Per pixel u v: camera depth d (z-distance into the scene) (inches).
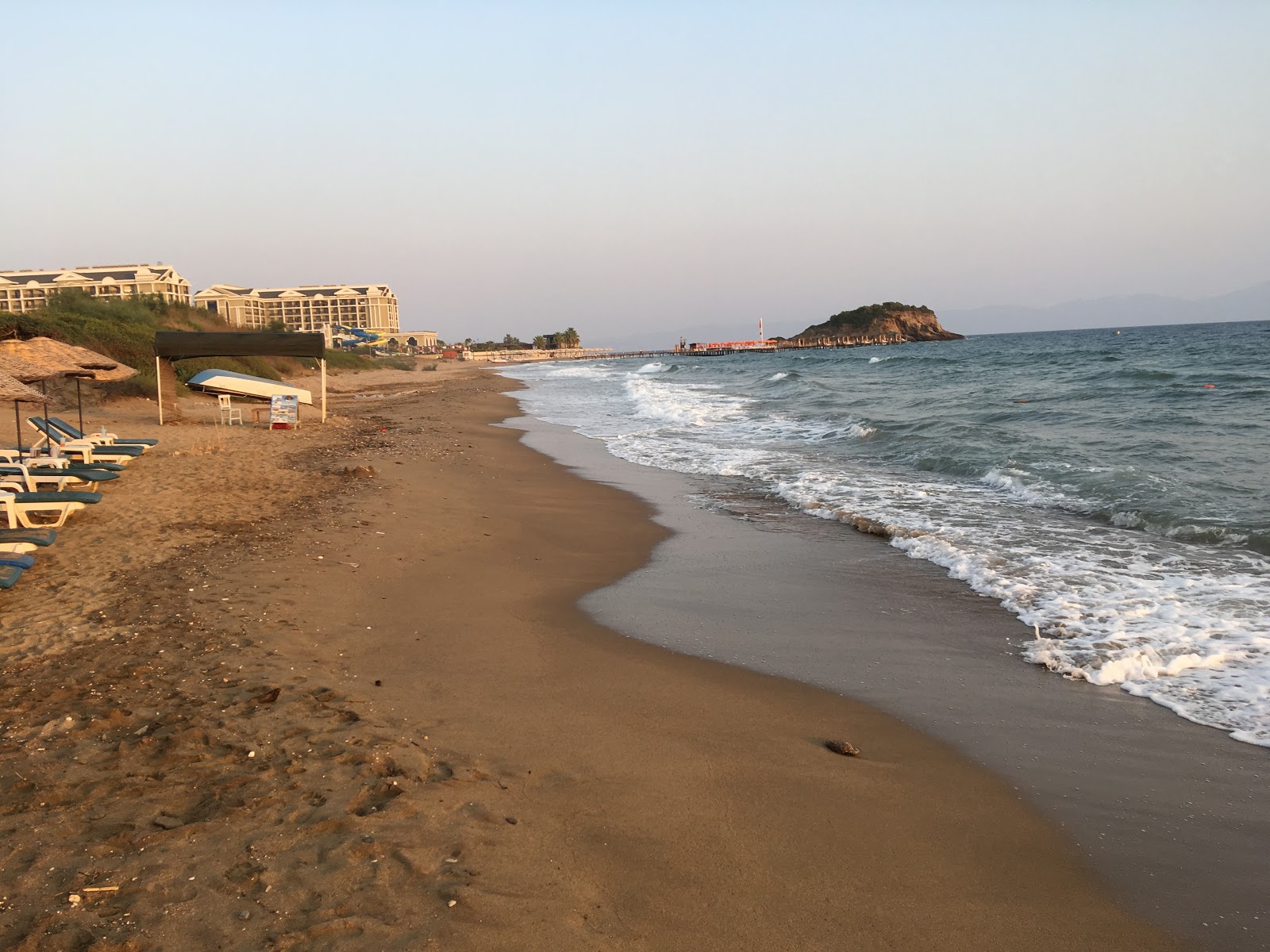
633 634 282.4
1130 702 224.4
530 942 124.5
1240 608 285.3
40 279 4247.0
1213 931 136.9
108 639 240.4
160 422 802.2
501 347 6574.8
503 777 176.1
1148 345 2812.5
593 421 1059.9
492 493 533.6
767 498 519.5
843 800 176.1
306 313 5816.9
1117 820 170.6
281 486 490.3
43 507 357.4
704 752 196.2
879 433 762.2
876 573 351.6
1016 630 279.9
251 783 164.1
